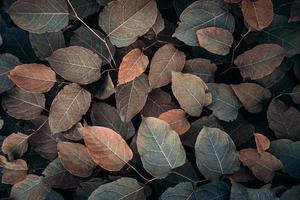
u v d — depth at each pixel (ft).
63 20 2.15
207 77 2.19
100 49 2.17
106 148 2.00
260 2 2.10
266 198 1.89
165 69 2.12
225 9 2.14
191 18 2.12
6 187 2.22
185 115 2.11
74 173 2.08
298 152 2.04
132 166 2.07
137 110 2.10
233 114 2.12
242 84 2.14
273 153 2.06
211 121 2.11
